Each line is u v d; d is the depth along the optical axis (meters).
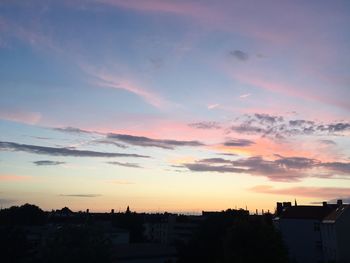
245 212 70.19
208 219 68.94
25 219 110.44
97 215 149.00
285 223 71.38
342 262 53.25
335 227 58.69
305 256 68.06
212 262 63.53
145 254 60.56
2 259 49.72
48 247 38.91
